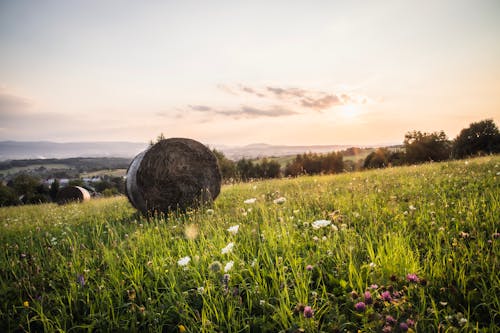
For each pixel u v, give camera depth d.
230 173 43.34
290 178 15.88
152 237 4.55
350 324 2.11
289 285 2.61
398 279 2.41
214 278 2.76
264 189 10.21
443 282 2.46
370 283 2.52
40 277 3.52
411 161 44.97
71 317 2.59
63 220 8.29
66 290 2.98
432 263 2.69
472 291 2.23
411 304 2.10
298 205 5.62
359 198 5.76
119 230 5.66
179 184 7.95
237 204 7.52
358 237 3.51
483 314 2.12
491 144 39.25
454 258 2.64
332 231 3.82
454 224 3.74
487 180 6.36
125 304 2.63
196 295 2.71
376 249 3.22
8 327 2.64
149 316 2.43
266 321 2.28
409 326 1.82
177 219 6.42
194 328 2.21
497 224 3.45
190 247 3.77
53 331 2.37
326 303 2.26
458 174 8.14
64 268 3.73
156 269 3.15
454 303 2.23
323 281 2.66
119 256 3.84
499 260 2.50
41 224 7.75
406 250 3.01
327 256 3.06
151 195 7.71
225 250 2.93
